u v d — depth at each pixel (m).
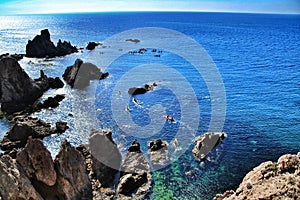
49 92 76.31
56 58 118.75
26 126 50.97
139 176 39.78
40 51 121.44
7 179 28.50
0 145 48.53
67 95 73.94
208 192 38.88
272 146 51.09
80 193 35.25
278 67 110.50
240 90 81.12
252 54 136.50
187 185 39.81
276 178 32.22
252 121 60.69
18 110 64.56
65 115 61.97
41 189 32.94
